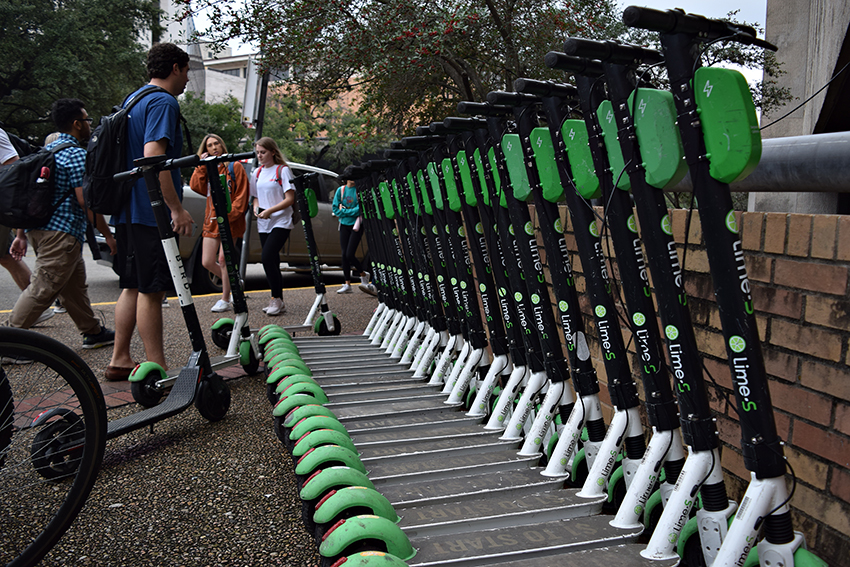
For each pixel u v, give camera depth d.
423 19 5.30
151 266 3.85
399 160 3.74
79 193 4.46
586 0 5.67
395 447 2.67
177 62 4.02
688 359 1.66
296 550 2.17
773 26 5.25
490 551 1.73
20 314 4.41
